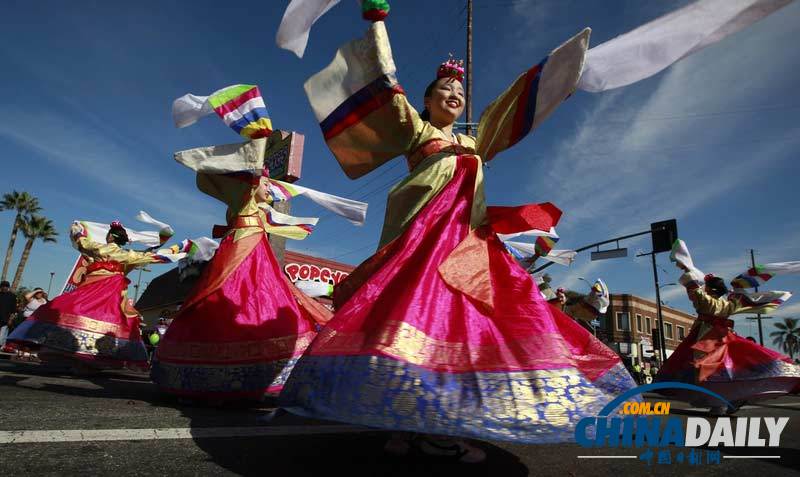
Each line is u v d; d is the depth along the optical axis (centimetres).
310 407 158
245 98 346
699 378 465
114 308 521
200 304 338
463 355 172
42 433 191
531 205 218
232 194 368
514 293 199
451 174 225
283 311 349
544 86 225
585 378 175
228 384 313
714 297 516
